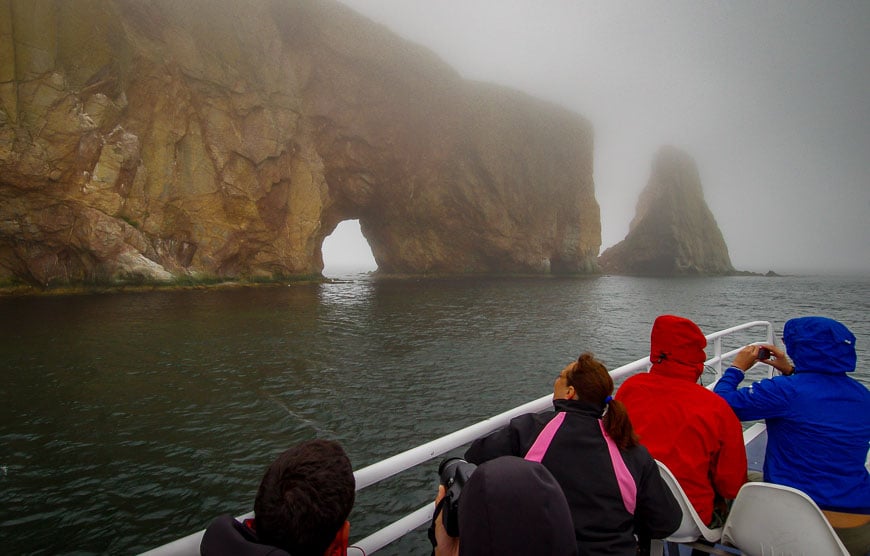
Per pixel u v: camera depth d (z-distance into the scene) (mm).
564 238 74625
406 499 5887
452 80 60188
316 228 44844
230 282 37219
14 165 24297
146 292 29688
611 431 1704
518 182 67312
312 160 45219
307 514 1134
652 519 1732
